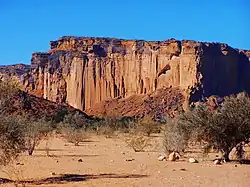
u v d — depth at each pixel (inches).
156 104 6584.6
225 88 7229.3
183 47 6934.1
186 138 1172.5
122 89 7578.7
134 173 864.3
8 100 747.4
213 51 7160.4
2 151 708.7
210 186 697.0
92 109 7475.4
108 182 741.3
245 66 7706.7
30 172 869.2
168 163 1039.6
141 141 1531.7
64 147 1659.7
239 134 1032.2
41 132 1362.0
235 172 869.8
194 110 1091.3
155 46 7372.1
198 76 6732.3
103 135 2790.4
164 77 7086.6
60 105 4392.2
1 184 709.3
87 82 7864.2
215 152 1298.0
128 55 7613.2
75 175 834.8
